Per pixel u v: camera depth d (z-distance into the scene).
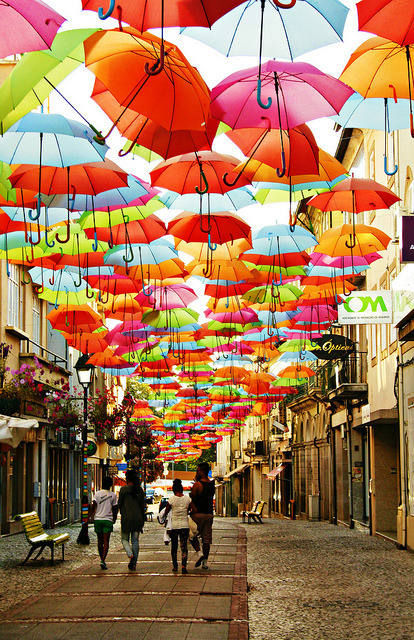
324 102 8.39
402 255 16.17
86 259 15.16
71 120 9.44
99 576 14.75
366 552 20.16
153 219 13.41
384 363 25.67
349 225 15.71
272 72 8.31
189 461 118.94
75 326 19.86
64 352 35.38
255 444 67.50
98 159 9.88
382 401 26.14
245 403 45.62
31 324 29.27
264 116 8.40
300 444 48.03
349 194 12.99
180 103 8.19
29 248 14.51
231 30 7.73
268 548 21.72
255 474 70.19
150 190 12.34
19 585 13.73
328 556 19.11
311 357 30.34
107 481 16.16
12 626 10.05
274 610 11.27
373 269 27.47
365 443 31.69
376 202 13.09
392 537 23.91
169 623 10.20
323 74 8.05
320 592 12.95
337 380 33.84
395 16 6.91
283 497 56.44
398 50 7.95
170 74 8.02
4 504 24.94
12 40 6.59
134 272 15.84
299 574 15.33
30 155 9.81
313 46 7.71
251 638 9.42
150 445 50.41
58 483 34.22
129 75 8.07
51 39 6.52
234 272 16.09
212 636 9.38
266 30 7.68
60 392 28.97
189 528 16.38
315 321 22.08
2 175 10.75
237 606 11.41
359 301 20.94
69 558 18.14
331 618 10.64
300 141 9.32
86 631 9.70
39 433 29.88
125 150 9.39
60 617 10.66
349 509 33.09
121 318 20.95
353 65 8.18
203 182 11.05
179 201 12.95
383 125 9.64
